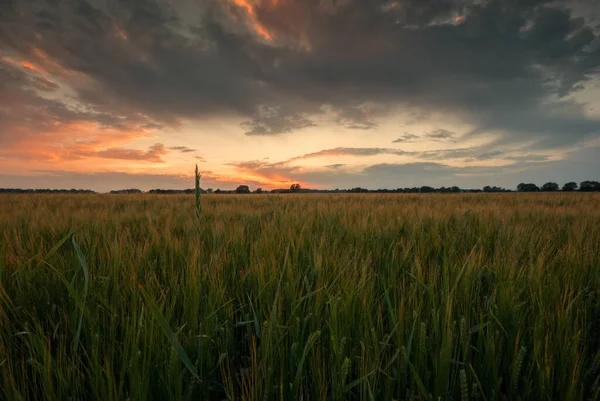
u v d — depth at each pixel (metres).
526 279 2.14
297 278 2.05
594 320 1.91
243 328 1.93
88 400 1.33
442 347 1.31
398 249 3.05
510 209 7.00
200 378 1.38
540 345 1.42
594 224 4.57
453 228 4.44
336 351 1.32
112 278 1.97
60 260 2.36
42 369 1.21
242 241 3.13
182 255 2.58
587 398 1.35
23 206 8.57
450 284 2.04
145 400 1.16
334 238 3.58
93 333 1.33
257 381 1.24
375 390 1.31
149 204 10.67
